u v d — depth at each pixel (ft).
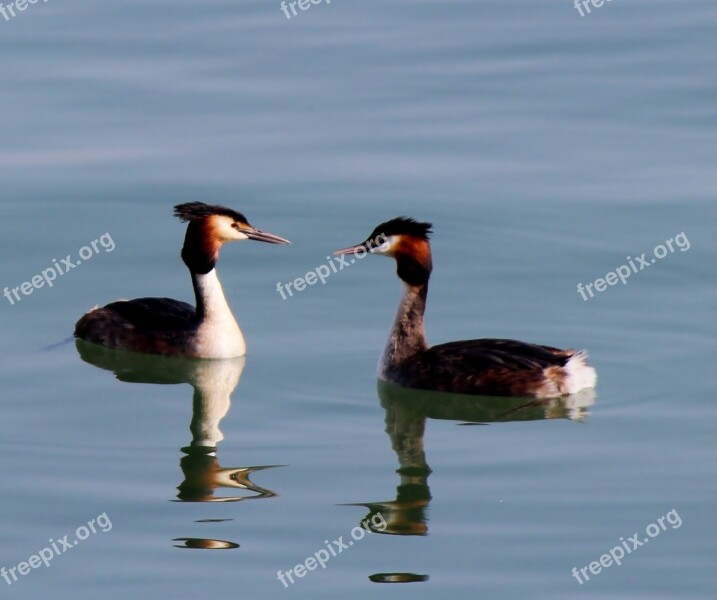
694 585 42.24
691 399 53.93
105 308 60.70
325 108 78.64
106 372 57.52
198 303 58.80
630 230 67.72
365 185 71.51
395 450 50.52
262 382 56.29
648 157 73.87
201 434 51.72
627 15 89.25
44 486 47.65
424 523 45.52
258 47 85.15
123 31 87.04
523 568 43.11
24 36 86.02
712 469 48.67
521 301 62.75
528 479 48.26
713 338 59.06
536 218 68.90
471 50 84.69
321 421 53.01
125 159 73.72
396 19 89.15
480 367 53.93
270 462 49.62
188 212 58.44
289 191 71.15
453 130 76.54
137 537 44.78
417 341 55.52
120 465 49.34
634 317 61.05
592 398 54.08
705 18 88.53
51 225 68.90
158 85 80.64
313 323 61.26
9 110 77.97
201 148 74.84
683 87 80.18
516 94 79.87
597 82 80.94
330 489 47.78
